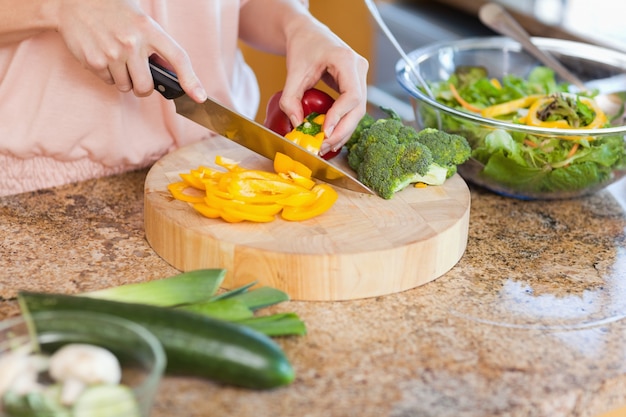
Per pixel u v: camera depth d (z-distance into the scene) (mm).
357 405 961
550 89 1744
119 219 1400
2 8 1303
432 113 1559
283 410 945
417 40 2938
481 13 1826
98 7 1262
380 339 1096
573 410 1015
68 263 1253
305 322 1127
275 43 1616
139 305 978
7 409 813
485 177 1520
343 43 1483
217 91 1646
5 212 1401
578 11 2713
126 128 1540
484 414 958
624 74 1766
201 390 968
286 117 1495
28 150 1481
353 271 1176
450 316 1159
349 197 1341
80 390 832
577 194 1543
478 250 1354
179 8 1540
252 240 1193
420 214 1293
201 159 1449
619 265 1331
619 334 1132
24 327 891
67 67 1453
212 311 1042
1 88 1455
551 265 1319
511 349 1086
